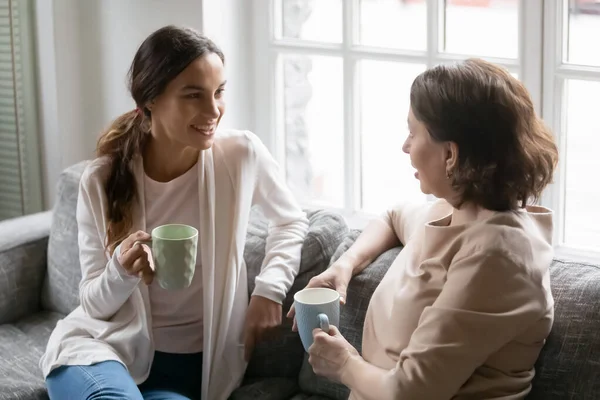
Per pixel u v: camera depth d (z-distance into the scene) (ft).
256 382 8.25
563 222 9.07
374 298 7.02
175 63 7.33
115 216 7.80
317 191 10.61
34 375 8.37
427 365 6.04
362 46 9.76
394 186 10.09
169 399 7.55
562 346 6.68
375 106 9.95
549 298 6.34
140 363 7.86
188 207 7.95
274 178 8.34
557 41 8.57
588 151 8.84
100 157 8.07
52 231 9.59
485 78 6.17
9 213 11.91
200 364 8.09
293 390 8.26
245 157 8.03
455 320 6.00
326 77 10.21
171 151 7.77
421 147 6.37
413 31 9.53
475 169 6.19
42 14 10.85
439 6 9.21
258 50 10.31
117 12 10.52
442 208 7.06
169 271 6.88
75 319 8.06
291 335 8.27
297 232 8.38
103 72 10.86
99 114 11.04
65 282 9.42
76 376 7.31
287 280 8.07
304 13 10.14
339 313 7.17
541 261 6.23
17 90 11.32
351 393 6.90
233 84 10.27
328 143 10.39
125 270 7.39
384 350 6.74
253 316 7.97
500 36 9.08
